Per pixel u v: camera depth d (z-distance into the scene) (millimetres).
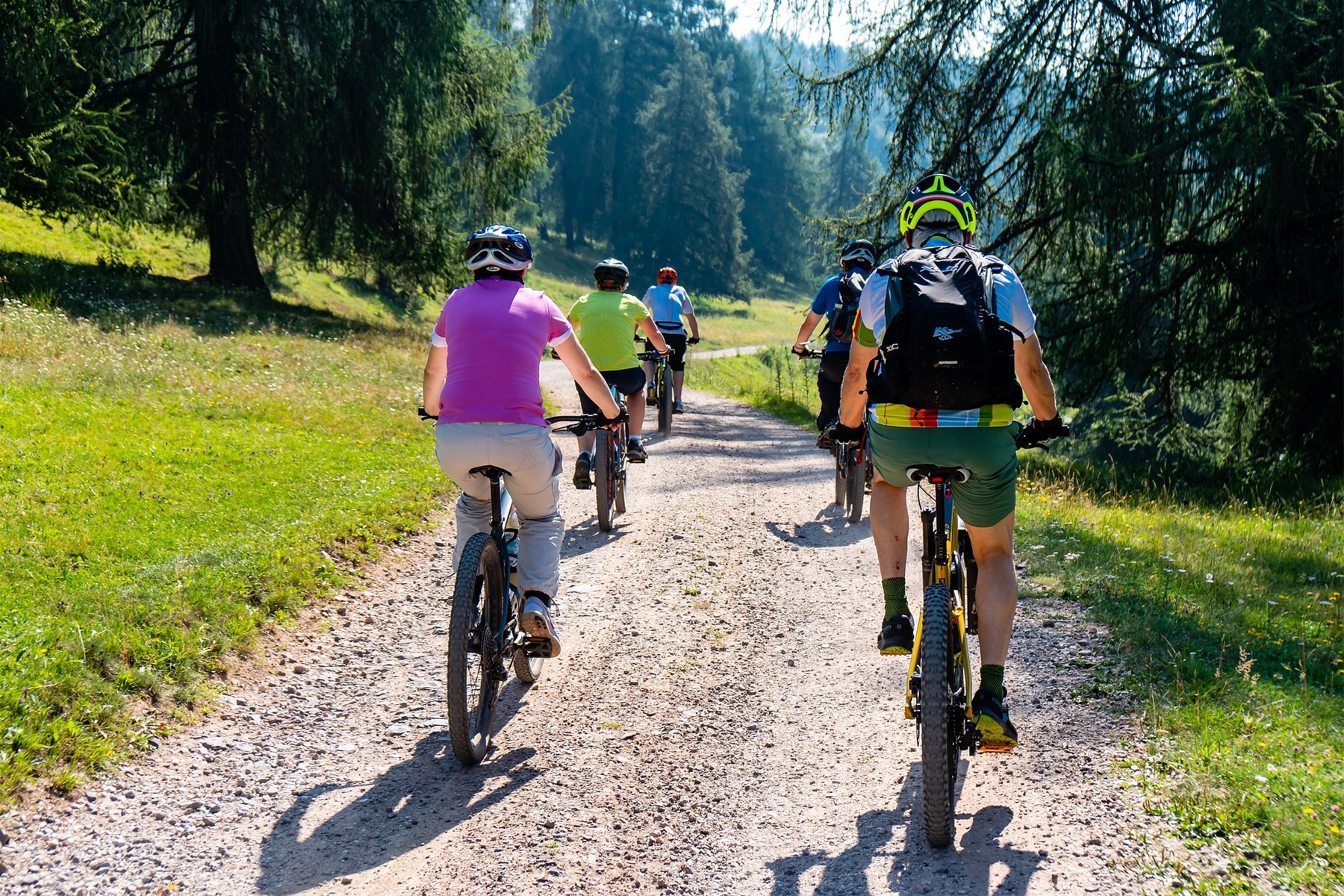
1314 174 12164
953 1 14812
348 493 7699
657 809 3582
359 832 3400
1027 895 2898
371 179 21844
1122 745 3777
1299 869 2832
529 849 3287
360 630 5410
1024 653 4887
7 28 15078
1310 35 11938
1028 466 13031
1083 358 14047
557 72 77812
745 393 22031
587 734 4180
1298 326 13078
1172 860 2980
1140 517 9062
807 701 4527
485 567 3918
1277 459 14617
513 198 25875
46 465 7055
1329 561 7480
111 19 18203
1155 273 13523
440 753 4012
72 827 3312
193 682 4340
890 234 16531
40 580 5051
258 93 20266
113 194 17609
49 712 3811
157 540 5922
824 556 7023
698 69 76312
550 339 4047
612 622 5590
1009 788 3568
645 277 78812
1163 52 12555
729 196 77062
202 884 3074
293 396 11453
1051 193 13430
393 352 17672
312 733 4191
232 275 22594
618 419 4387
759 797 3670
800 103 16141
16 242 21828
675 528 7734
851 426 3654
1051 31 13906
